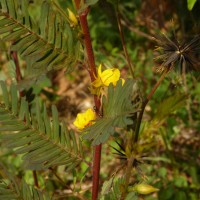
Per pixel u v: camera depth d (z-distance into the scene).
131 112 0.21
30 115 0.25
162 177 0.56
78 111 0.62
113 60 0.73
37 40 0.24
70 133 0.26
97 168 0.27
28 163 0.25
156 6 0.72
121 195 0.27
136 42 0.76
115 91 0.22
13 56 0.36
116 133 0.29
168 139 0.59
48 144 0.25
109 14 0.53
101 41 0.77
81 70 0.80
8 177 0.26
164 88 0.64
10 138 0.24
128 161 0.27
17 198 0.26
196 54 0.26
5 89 0.24
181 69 0.26
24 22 0.23
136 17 0.77
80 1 0.24
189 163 0.59
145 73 0.69
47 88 0.79
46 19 0.24
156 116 0.28
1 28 0.23
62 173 0.56
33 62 0.24
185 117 0.63
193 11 0.61
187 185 0.56
